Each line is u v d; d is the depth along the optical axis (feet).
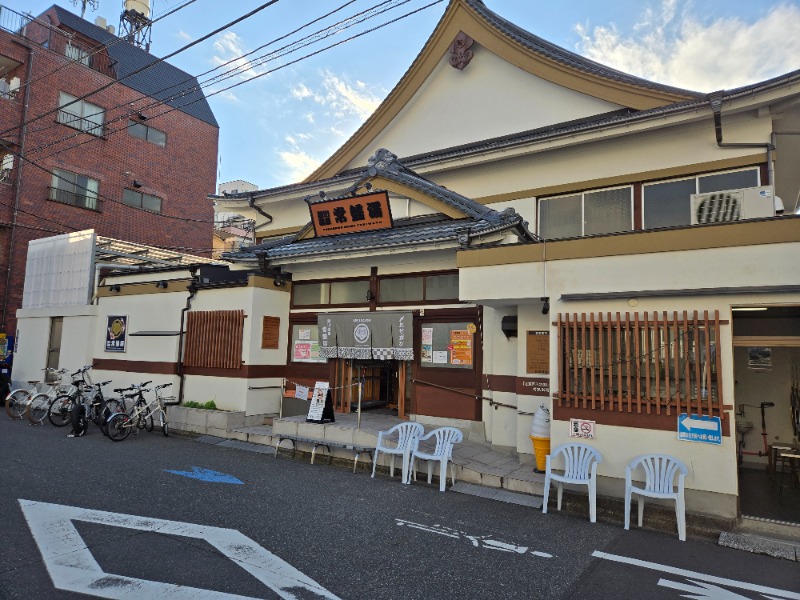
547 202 31.65
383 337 30.86
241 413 33.12
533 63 34.14
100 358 43.24
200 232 86.28
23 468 23.75
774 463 22.90
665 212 28.09
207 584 12.71
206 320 36.37
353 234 33.24
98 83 72.84
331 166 43.34
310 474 24.47
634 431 19.27
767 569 14.69
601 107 32.30
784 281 17.51
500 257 23.26
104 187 72.43
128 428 32.42
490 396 27.81
